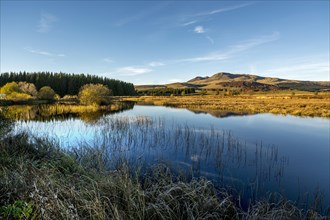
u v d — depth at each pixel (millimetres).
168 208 5703
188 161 11391
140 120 24672
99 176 7344
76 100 65188
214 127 22312
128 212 5613
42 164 8133
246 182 8906
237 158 12094
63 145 13273
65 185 6293
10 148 9758
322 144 15789
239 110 41656
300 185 8758
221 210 6180
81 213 5211
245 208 6863
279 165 11094
